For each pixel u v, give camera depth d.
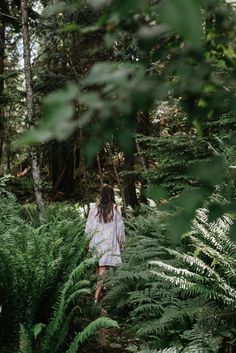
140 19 0.92
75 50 11.58
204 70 0.86
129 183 13.49
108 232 5.70
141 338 4.42
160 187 1.00
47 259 3.98
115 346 4.31
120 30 0.94
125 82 0.79
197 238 4.37
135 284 5.13
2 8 12.21
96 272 5.77
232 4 1.03
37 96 11.90
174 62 0.88
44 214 8.18
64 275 4.29
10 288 3.71
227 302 3.58
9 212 5.57
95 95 0.79
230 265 3.90
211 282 4.12
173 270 3.94
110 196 5.79
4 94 12.49
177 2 0.62
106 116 0.80
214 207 0.97
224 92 0.90
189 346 3.37
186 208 0.90
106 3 0.89
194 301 3.93
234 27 0.97
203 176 0.92
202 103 0.95
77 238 4.71
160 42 1.04
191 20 0.63
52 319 3.82
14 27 12.54
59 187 20.38
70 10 0.95
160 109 8.80
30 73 8.73
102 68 0.80
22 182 17.73
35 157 8.64
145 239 5.48
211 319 3.56
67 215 9.49
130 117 0.85
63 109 0.70
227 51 1.11
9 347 3.73
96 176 17.64
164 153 8.12
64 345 4.12
